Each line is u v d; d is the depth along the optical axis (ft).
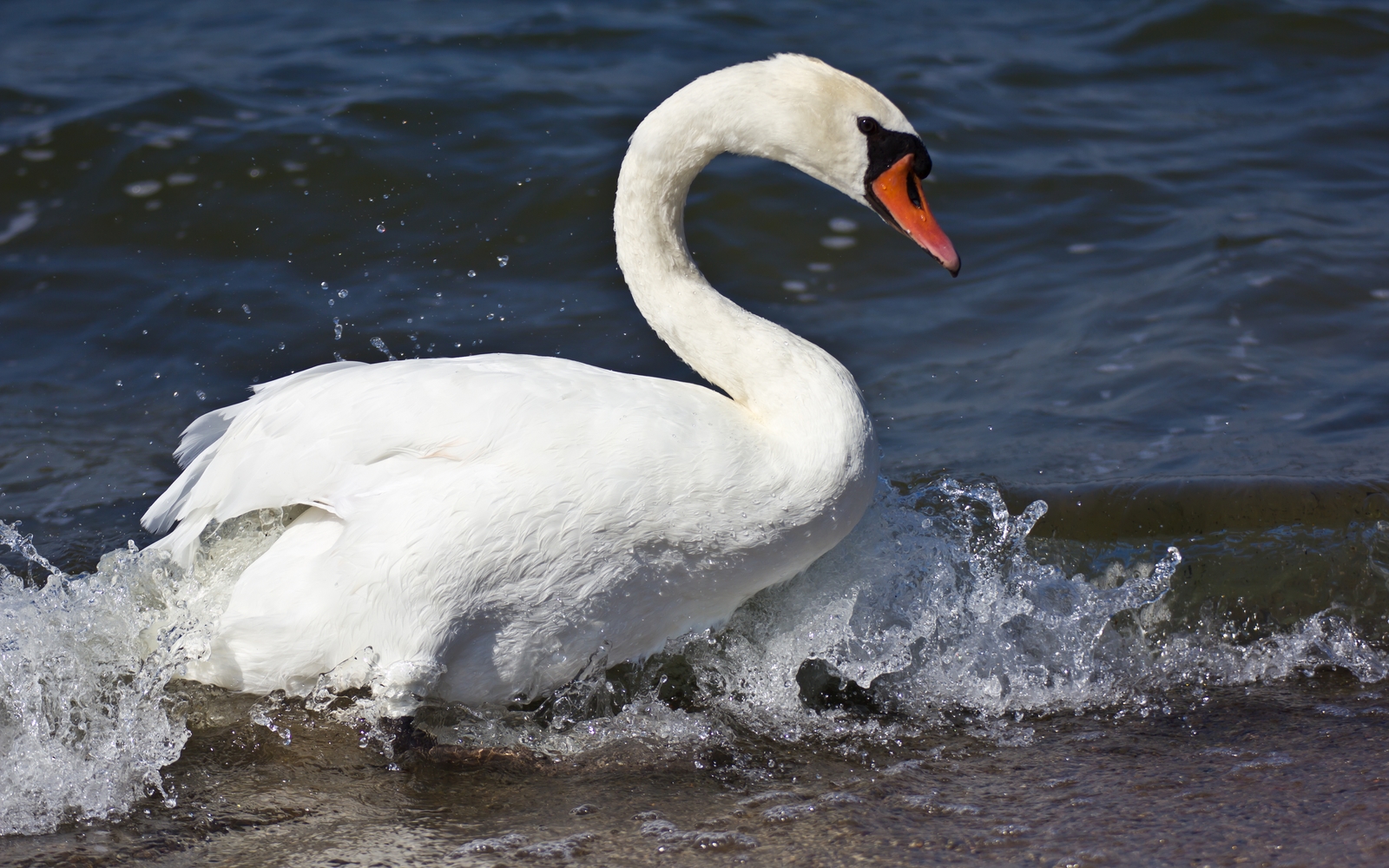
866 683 17.92
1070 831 14.01
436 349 27.37
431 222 31.89
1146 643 18.84
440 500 15.83
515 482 15.78
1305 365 26.48
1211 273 30.04
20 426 24.86
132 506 22.70
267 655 16.67
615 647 17.19
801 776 15.71
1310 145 36.55
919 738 16.70
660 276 18.07
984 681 17.90
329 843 14.33
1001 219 32.99
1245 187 34.19
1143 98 39.40
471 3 43.42
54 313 28.48
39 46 39.27
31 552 18.88
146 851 14.25
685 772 15.89
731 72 17.88
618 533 16.06
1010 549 20.31
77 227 31.27
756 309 29.50
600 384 16.57
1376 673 17.95
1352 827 13.74
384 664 16.30
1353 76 40.45
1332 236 31.48
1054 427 24.56
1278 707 17.10
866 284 30.50
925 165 17.88
